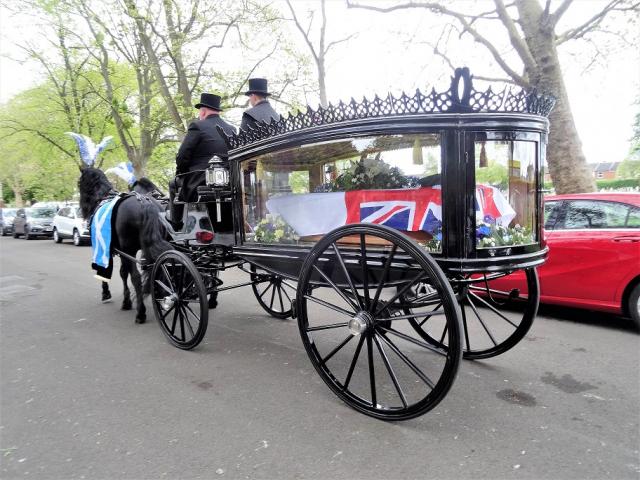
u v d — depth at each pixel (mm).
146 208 5062
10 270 10336
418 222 3014
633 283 4645
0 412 3318
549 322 5172
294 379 3812
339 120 3158
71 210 17125
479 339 4656
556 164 8531
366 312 3033
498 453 2660
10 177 36656
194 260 4898
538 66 8492
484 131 2805
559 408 3193
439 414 3143
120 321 5715
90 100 21234
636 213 4664
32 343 4891
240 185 4105
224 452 2732
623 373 3756
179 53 14094
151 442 2865
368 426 3010
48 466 2637
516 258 2963
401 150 3016
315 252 3205
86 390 3664
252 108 4754
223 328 5312
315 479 2455
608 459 2578
